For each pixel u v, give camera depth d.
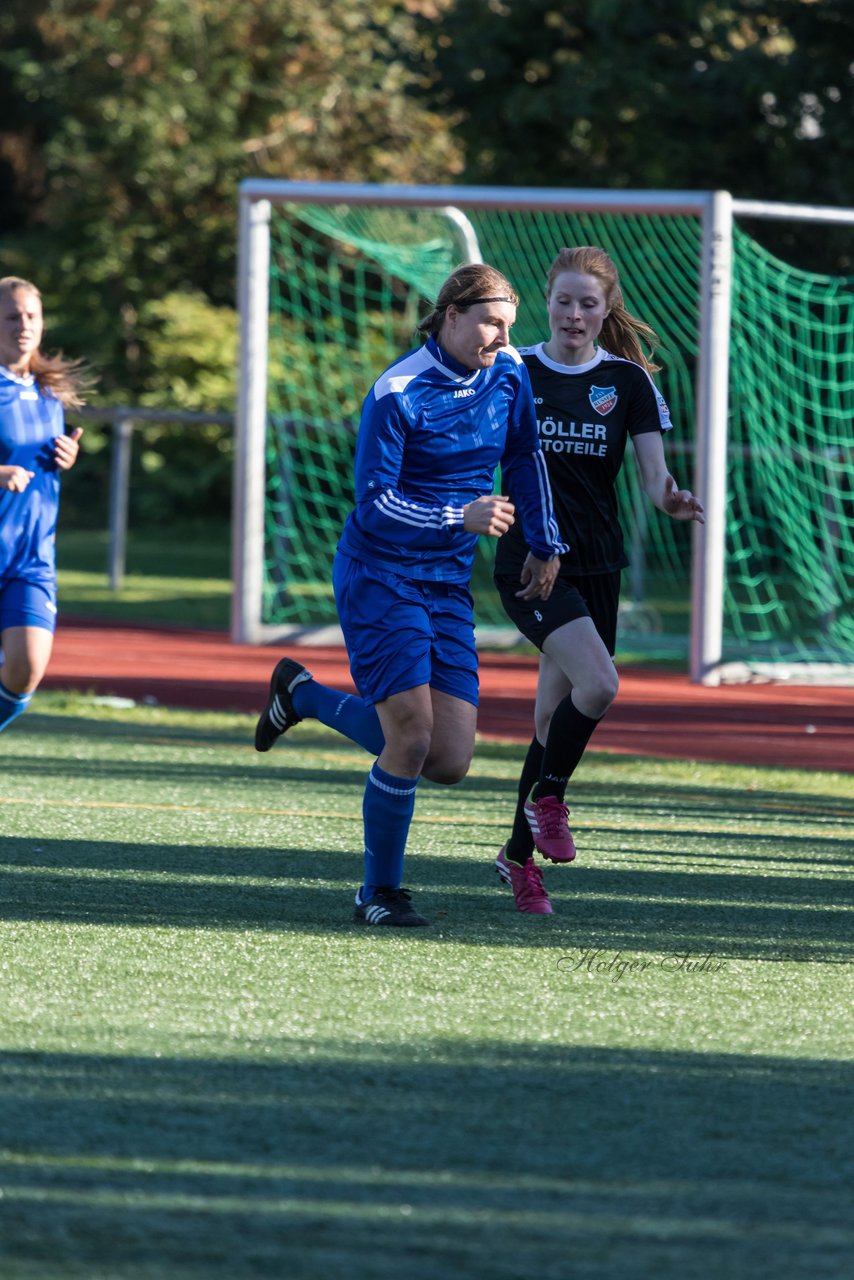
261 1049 11.66
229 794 25.48
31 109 137.50
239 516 60.09
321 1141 9.70
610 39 85.31
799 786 30.16
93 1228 8.26
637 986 14.10
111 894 17.41
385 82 130.88
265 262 57.62
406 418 16.09
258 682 47.19
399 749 16.30
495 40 89.56
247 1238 8.20
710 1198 8.96
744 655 60.66
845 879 20.28
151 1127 9.85
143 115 127.62
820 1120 10.44
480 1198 8.84
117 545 86.19
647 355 19.28
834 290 70.88
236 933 15.70
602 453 18.38
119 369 133.12
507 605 18.28
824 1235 8.46
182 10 129.00
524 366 17.08
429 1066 11.38
